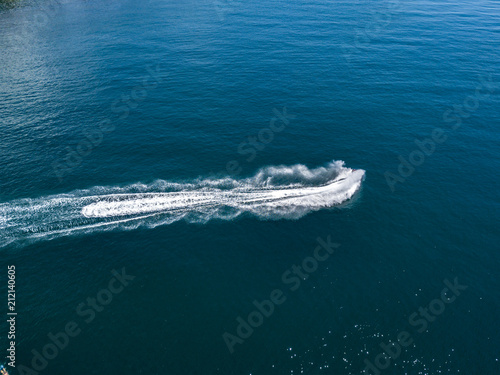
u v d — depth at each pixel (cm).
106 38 9931
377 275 4066
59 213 4616
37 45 9394
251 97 7156
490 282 4009
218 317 3644
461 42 9569
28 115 6475
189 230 4506
